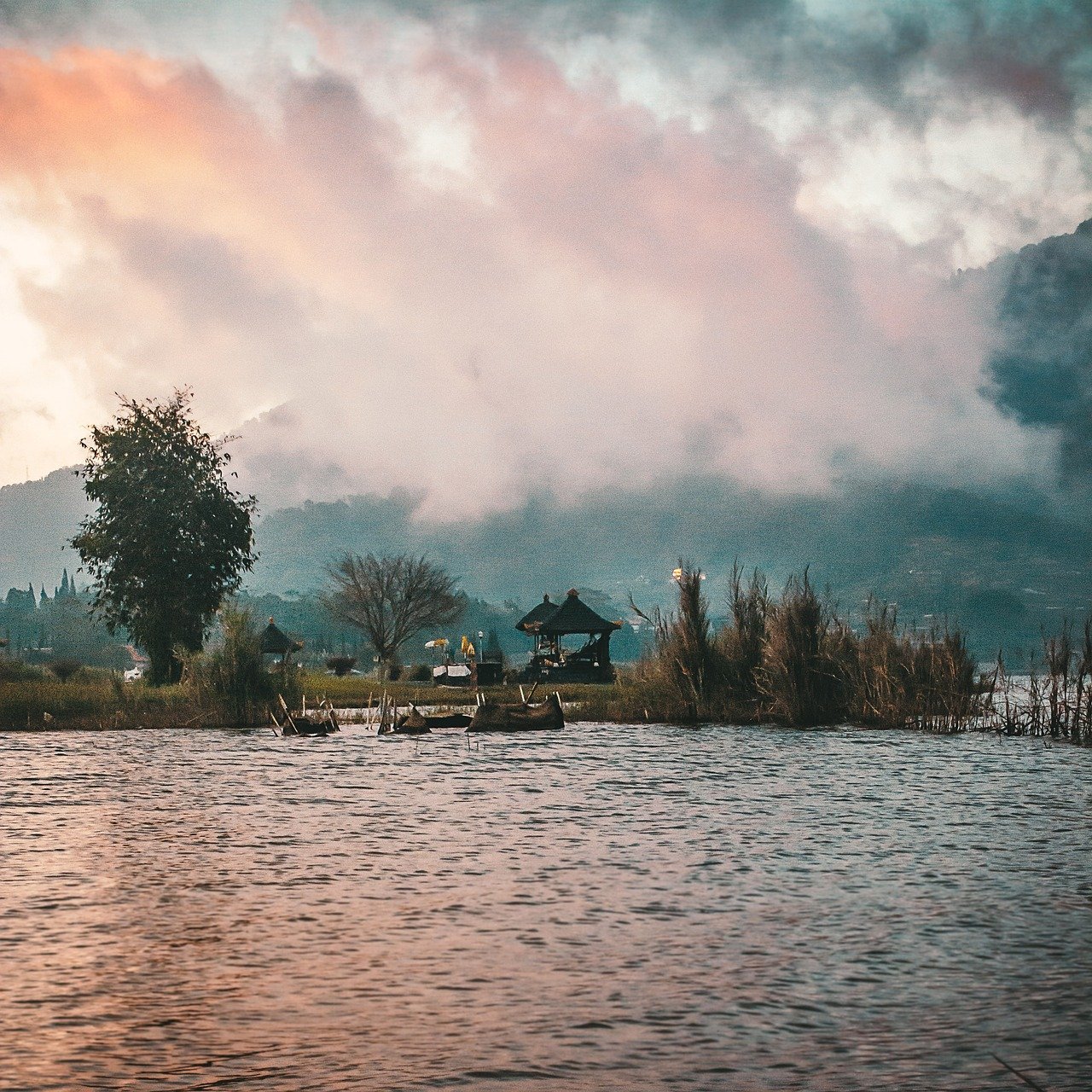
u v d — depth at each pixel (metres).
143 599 68.25
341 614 102.31
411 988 14.28
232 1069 12.00
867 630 48.69
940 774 32.78
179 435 70.25
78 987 14.38
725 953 15.52
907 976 14.55
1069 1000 13.70
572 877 19.84
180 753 39.03
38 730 47.66
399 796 29.22
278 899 18.44
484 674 69.69
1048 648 41.84
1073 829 24.08
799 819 25.45
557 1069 11.95
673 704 49.50
